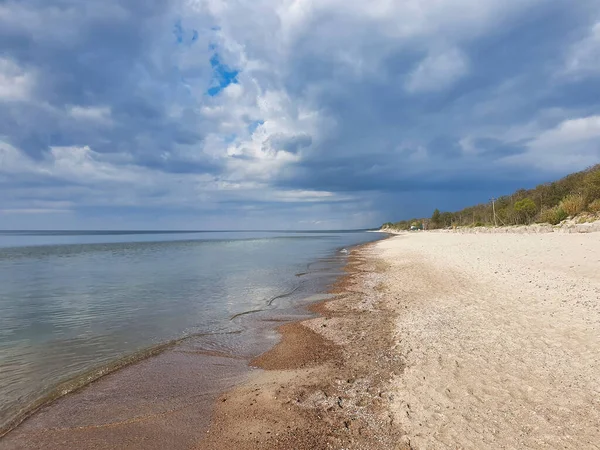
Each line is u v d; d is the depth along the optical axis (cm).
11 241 9488
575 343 740
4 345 949
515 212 5397
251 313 1278
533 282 1327
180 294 1641
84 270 2652
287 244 6762
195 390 677
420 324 974
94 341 983
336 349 862
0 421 577
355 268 2438
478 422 494
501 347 757
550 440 442
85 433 536
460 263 2066
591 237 2256
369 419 536
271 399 620
